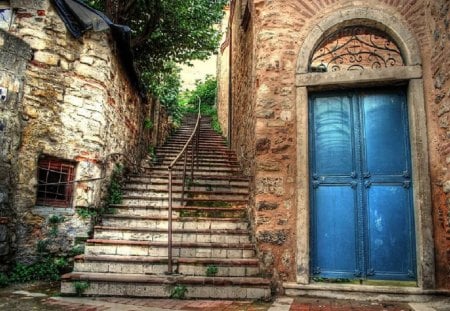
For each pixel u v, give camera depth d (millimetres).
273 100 4453
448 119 3805
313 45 4480
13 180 4566
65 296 3775
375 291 3828
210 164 7891
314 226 4270
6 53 4637
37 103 4910
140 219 5109
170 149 9383
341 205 4281
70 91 5230
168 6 7707
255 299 3785
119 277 3916
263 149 4359
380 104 4414
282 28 4578
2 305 3375
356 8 4410
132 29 8195
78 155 5195
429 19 4184
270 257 4141
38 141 4863
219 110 15273
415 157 4043
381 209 4203
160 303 3574
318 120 4504
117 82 6246
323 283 4039
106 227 4801
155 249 4461
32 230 4715
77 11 5340
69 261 4840
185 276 4039
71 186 5164
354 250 4172
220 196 6062
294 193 4258
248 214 5141
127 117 6938
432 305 3576
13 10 4965
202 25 8445
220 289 3824
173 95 12359
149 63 8883
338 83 4332
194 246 4449
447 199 3814
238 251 4449
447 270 3797
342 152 4387
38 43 4996
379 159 4305
